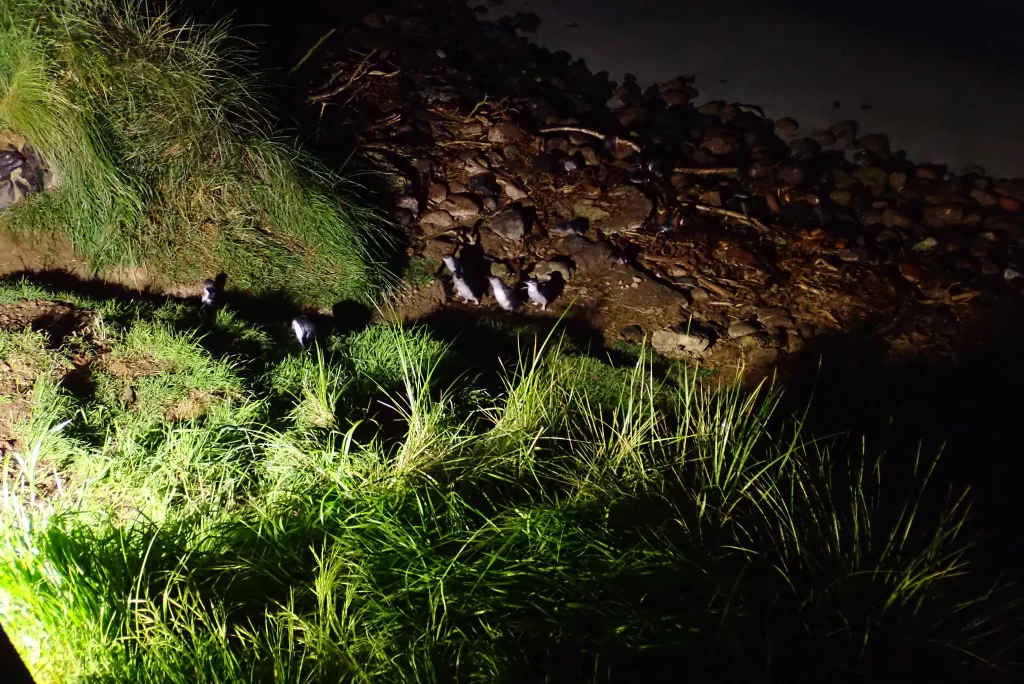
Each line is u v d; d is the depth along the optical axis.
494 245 6.02
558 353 4.97
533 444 3.97
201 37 5.89
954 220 6.53
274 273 5.24
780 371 5.27
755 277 5.96
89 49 5.07
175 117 5.21
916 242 6.35
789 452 3.94
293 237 5.42
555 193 6.41
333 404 4.16
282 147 5.50
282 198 5.38
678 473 3.99
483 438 4.07
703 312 5.72
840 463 4.40
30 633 2.98
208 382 4.15
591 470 3.91
